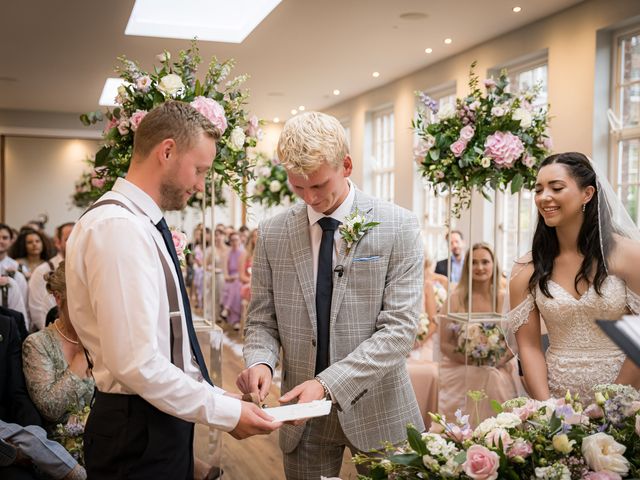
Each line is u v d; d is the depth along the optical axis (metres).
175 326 1.76
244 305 9.91
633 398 1.63
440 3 6.66
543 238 2.64
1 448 2.34
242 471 4.44
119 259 1.60
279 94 11.79
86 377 2.86
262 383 2.10
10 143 14.66
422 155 3.73
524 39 7.49
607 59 6.59
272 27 7.50
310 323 2.21
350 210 2.23
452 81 8.99
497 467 1.46
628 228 2.57
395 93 10.55
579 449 1.54
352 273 2.18
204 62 9.16
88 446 1.76
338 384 2.02
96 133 14.44
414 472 1.59
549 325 2.64
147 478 1.70
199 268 12.03
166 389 1.62
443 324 3.88
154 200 1.77
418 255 2.23
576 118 6.81
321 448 2.30
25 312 5.28
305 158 1.97
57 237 6.36
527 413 1.64
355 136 12.07
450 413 3.79
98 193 3.95
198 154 1.76
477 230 8.51
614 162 6.61
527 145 3.68
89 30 7.78
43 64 9.53
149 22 7.87
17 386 2.72
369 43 8.21
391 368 2.12
